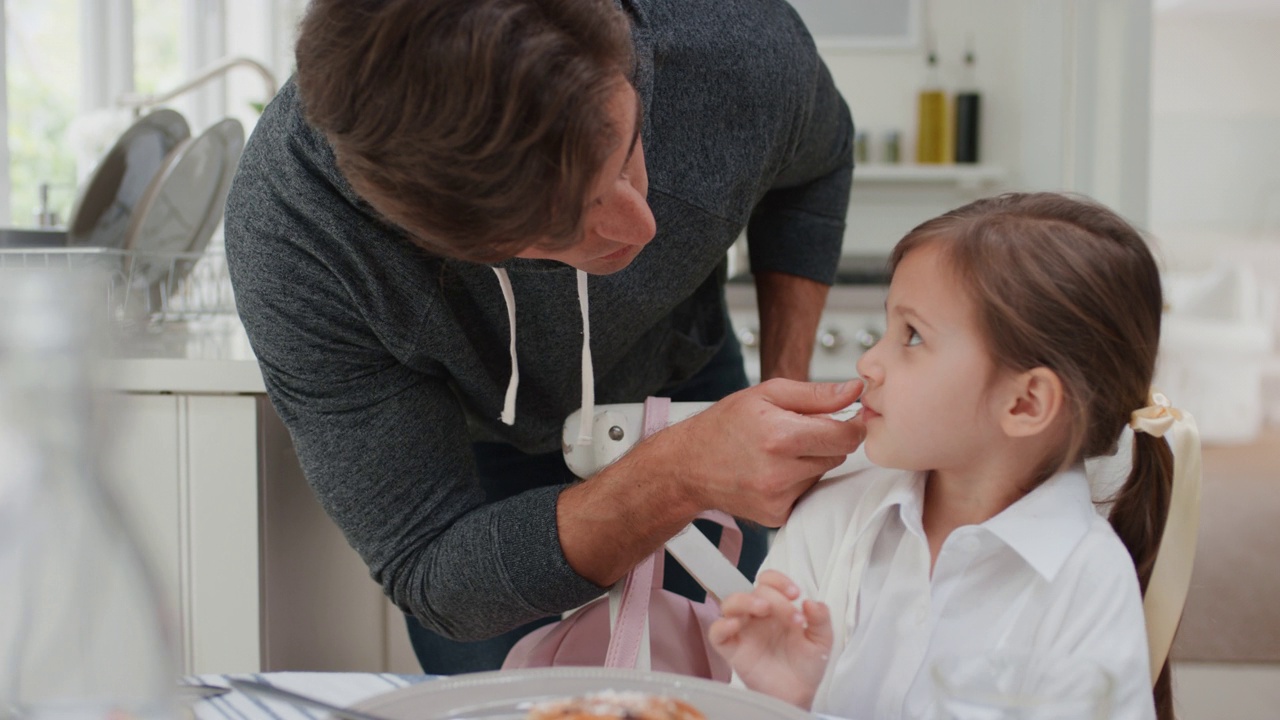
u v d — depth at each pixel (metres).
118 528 0.41
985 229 0.81
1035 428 0.79
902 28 3.58
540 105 0.62
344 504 1.00
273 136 0.92
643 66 0.89
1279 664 2.40
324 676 0.68
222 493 1.27
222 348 1.41
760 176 1.12
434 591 0.97
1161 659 0.87
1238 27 3.08
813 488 0.95
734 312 2.81
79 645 0.41
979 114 3.54
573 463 1.03
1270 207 3.14
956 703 0.51
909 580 0.84
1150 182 3.15
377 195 0.70
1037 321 0.78
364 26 0.64
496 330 1.07
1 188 2.09
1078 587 0.77
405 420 0.99
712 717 0.55
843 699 0.85
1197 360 3.22
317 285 0.94
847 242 3.68
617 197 0.72
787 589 0.74
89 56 2.58
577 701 0.50
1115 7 3.19
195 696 0.63
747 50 1.07
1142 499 0.86
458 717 0.55
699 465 0.87
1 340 0.39
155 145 1.73
